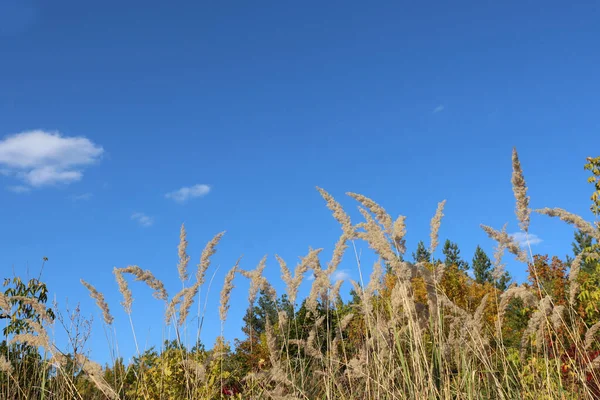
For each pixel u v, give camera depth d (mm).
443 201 3232
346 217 3498
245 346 5250
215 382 4660
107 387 3520
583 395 3049
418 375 3029
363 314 3709
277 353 3547
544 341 3107
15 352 4336
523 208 3088
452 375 3223
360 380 3592
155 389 4547
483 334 3340
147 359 4953
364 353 3559
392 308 3270
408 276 3053
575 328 3105
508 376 3199
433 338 3143
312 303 3752
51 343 3465
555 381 3227
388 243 3041
